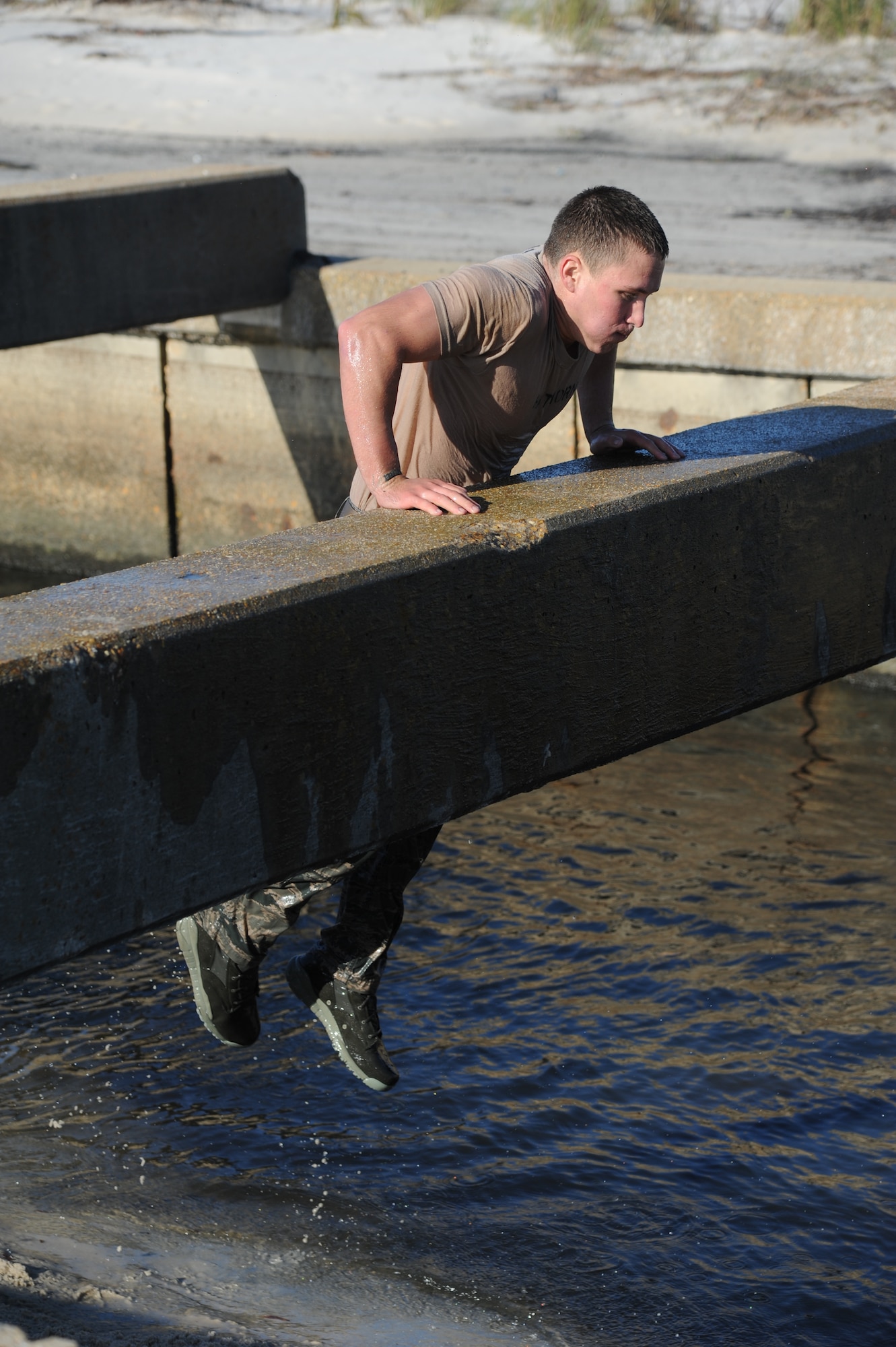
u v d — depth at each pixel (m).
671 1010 6.20
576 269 3.68
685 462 4.01
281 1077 5.89
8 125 18.03
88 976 6.68
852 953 6.55
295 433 10.55
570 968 6.53
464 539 3.28
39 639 2.60
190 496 11.18
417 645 3.18
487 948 6.73
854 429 4.34
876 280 11.59
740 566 3.96
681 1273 4.78
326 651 2.99
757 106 18.06
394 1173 5.27
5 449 11.78
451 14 23.03
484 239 13.07
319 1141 5.45
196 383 10.83
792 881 7.18
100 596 2.87
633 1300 4.64
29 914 2.56
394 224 13.67
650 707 3.80
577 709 3.60
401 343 3.52
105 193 8.94
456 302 3.57
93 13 23.70
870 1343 4.48
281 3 24.12
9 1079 5.87
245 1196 5.13
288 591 2.91
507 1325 4.49
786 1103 5.61
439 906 7.11
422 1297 4.61
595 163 16.25
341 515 4.05
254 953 4.03
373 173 15.88
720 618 3.94
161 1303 4.39
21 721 2.49
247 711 2.86
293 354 10.33
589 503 3.56
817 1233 4.96
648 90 19.03
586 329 3.75
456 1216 5.05
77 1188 5.14
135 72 20.62
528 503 3.58
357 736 3.10
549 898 7.13
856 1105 5.59
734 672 4.02
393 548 3.20
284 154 16.78
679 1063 5.86
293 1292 4.56
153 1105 5.70
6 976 2.54
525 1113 5.59
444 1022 6.18
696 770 8.46
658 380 9.26
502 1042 6.04
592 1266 4.79
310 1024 6.27
